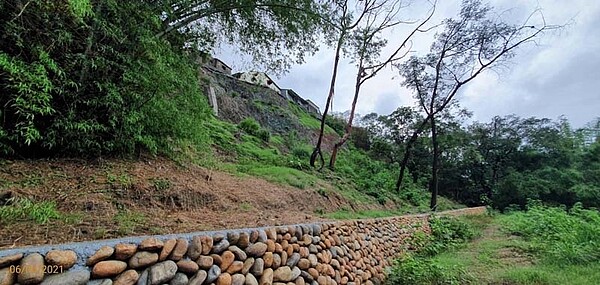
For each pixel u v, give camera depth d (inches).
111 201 110.2
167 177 150.4
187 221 115.3
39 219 78.7
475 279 154.3
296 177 290.5
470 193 909.2
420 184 677.9
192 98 178.4
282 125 757.3
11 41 97.5
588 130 1008.2
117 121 134.7
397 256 213.8
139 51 138.5
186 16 185.6
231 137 410.0
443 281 152.6
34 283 43.9
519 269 162.6
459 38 527.8
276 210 188.4
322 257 130.6
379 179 490.0
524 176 847.1
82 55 116.4
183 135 176.2
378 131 948.6
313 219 175.8
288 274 104.7
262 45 258.2
